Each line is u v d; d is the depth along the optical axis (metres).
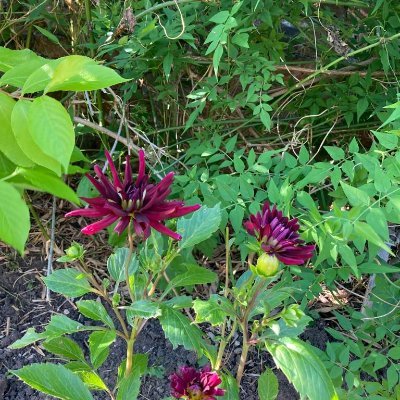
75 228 2.95
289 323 1.56
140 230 1.25
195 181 2.28
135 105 2.91
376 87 2.83
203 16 2.49
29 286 2.67
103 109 3.03
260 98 2.34
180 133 2.92
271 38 2.58
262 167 2.19
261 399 1.88
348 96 2.71
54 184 0.93
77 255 1.59
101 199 1.25
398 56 2.49
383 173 1.77
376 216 1.71
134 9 2.56
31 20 2.77
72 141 0.94
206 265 2.79
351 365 2.02
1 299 2.60
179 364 2.37
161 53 2.46
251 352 2.44
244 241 2.13
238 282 1.81
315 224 1.84
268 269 1.43
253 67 2.52
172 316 1.65
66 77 0.99
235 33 2.39
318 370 1.61
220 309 1.60
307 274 2.21
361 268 2.11
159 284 2.40
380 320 2.21
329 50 2.73
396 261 2.65
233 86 2.82
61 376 1.65
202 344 1.79
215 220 1.76
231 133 2.79
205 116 2.90
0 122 0.98
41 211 3.00
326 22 2.88
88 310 1.70
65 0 2.86
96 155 3.04
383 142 1.81
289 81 2.93
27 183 0.96
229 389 1.73
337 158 2.02
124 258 1.75
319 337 2.50
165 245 2.33
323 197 2.63
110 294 2.65
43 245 2.86
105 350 1.85
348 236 1.71
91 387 1.83
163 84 2.82
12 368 2.32
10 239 0.87
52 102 0.95
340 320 2.21
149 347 2.44
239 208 2.11
